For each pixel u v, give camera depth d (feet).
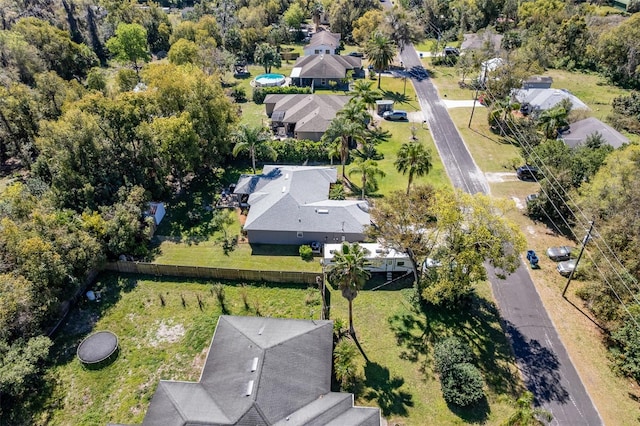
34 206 157.07
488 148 234.17
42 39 294.05
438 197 130.11
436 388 119.65
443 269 129.29
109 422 114.52
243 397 105.91
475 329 136.36
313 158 226.38
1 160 226.17
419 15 428.97
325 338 124.67
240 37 357.82
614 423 110.93
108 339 135.23
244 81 327.67
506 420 101.45
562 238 171.63
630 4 414.62
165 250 170.50
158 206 184.55
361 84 246.68
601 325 136.67
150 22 388.16
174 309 146.41
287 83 323.16
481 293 149.07
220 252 169.37
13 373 111.86
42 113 212.02
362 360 127.24
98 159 181.06
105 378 125.70
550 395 117.29
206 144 204.33
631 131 245.65
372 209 142.41
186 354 131.75
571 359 126.82
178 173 202.28
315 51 357.20
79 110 173.37
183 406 106.01
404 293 148.66
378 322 139.23
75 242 147.64
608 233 136.36
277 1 454.40
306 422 102.01
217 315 143.74
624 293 126.41
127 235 160.86
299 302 147.54
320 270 159.53
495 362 126.00
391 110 272.10
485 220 125.29
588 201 155.94
